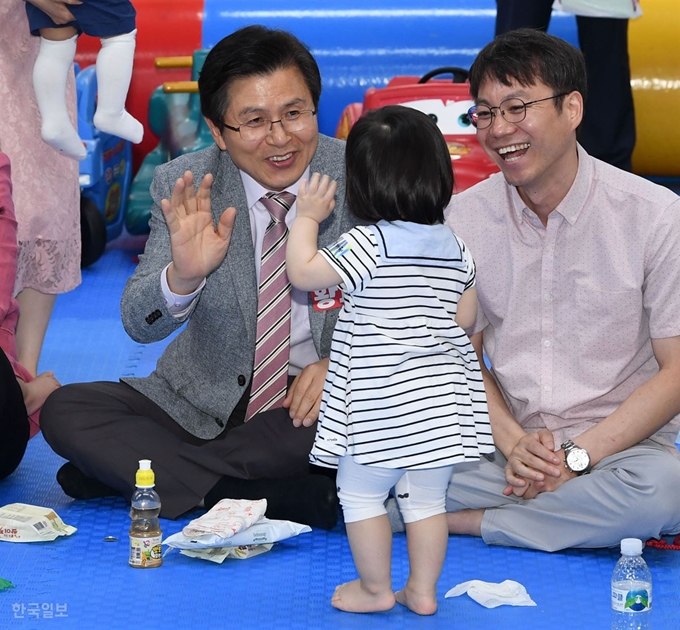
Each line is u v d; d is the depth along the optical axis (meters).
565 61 4.06
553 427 4.45
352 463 3.68
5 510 4.45
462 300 3.85
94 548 4.30
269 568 4.16
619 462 4.22
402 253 3.61
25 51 5.48
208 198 4.24
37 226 5.50
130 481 4.49
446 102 7.87
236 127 4.23
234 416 4.71
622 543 3.73
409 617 3.78
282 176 4.31
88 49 9.46
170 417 4.74
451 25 9.67
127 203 8.80
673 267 4.21
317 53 9.62
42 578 4.04
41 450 5.38
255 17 9.64
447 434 3.58
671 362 4.27
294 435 4.50
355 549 3.73
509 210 4.39
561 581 4.05
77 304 7.55
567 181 4.24
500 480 4.40
